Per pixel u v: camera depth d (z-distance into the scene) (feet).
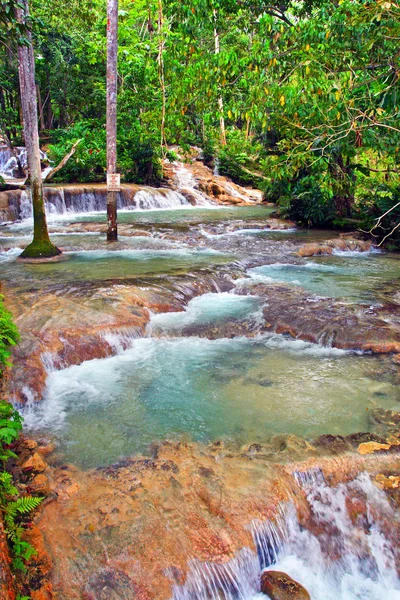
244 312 23.02
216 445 12.94
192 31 30.25
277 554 10.48
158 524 10.00
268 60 27.22
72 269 29.14
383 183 48.60
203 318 22.16
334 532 11.01
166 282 25.66
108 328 19.38
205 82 29.48
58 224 47.39
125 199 63.26
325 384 16.63
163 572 9.11
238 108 30.99
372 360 18.51
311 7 39.47
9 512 9.52
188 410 14.89
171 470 11.67
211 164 96.27
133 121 76.48
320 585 10.23
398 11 20.81
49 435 13.41
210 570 9.39
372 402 15.35
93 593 8.64
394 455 12.53
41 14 68.74
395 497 11.40
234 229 47.98
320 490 11.52
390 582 10.62
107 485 11.11
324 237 44.01
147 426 13.97
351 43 24.40
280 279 29.14
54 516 10.08
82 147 71.20
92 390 16.15
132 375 17.29
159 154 75.66
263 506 10.68
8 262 31.24
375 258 37.17
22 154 84.38
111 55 33.27
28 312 20.02
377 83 27.25
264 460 12.17
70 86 90.43
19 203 52.03
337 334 20.02
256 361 18.57
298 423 14.11
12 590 7.70
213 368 17.93
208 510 10.45
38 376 15.83
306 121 29.01
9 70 84.33
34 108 31.14
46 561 9.02
